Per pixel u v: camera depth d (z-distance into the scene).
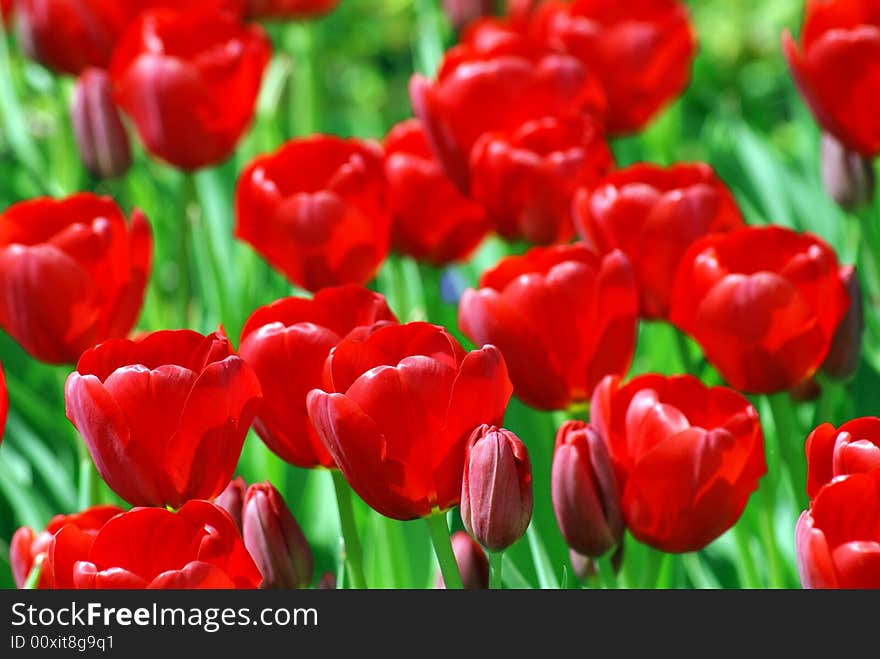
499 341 1.78
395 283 2.04
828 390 1.84
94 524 1.69
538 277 1.77
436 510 1.67
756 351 1.77
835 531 1.63
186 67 1.97
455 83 1.97
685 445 1.68
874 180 2.03
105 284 1.82
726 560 2.00
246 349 1.71
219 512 1.63
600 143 1.95
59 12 2.13
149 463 1.66
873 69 1.97
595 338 1.78
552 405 1.80
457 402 1.65
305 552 1.72
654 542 1.70
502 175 1.94
